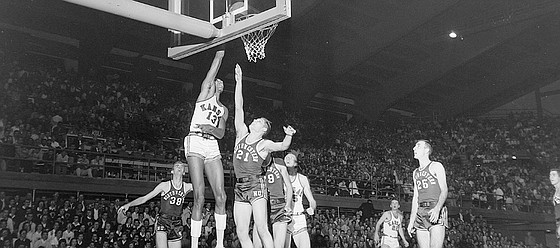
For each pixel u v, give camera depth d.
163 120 24.20
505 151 34.22
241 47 25.19
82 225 15.15
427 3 25.53
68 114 20.91
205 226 16.62
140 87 26.48
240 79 7.80
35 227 14.37
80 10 21.97
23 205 14.84
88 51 24.91
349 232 19.94
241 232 7.21
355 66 29.64
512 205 27.59
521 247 25.59
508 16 28.11
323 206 22.77
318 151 27.70
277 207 8.27
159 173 21.27
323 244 17.83
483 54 30.30
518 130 36.31
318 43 28.42
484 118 38.81
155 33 24.56
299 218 9.55
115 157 19.89
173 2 8.22
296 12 24.56
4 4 21.36
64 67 25.41
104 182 18.36
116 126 21.97
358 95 35.84
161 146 22.52
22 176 16.86
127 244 15.40
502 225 28.38
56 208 15.64
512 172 31.00
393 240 13.02
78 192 17.95
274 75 31.14
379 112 34.81
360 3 26.08
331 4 25.28
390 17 26.88
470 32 29.11
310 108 34.16
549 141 34.91
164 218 10.08
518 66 34.16
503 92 36.34
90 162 18.91
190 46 8.52
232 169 21.03
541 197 28.62
